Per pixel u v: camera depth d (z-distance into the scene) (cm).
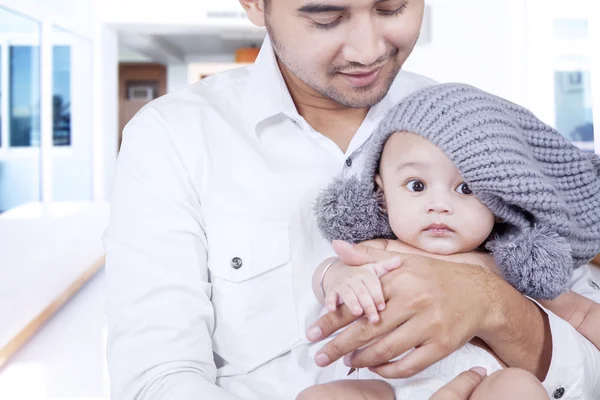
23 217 412
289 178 120
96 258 302
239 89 131
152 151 116
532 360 103
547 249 102
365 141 127
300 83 121
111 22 532
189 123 119
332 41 103
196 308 108
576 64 411
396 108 116
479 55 495
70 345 206
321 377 114
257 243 116
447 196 108
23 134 448
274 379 113
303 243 119
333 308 91
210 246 116
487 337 98
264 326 115
